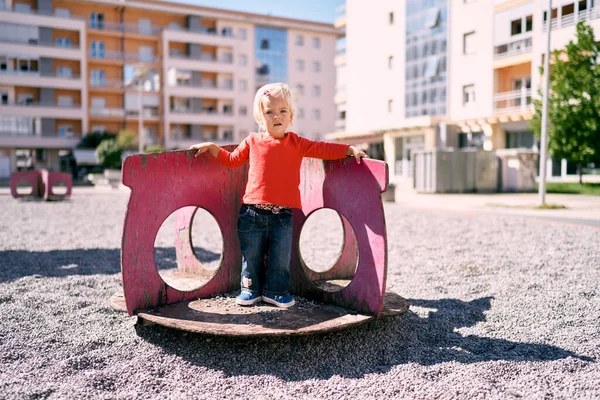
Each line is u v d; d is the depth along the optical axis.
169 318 3.18
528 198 19.11
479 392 2.59
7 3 46.03
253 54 55.56
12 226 10.16
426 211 13.52
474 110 29.77
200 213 13.79
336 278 4.49
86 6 49.81
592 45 18.97
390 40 35.75
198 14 52.91
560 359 3.02
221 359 3.05
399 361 3.05
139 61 51.84
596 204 15.69
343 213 3.53
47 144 46.84
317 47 58.81
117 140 45.25
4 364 2.93
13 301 4.25
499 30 28.03
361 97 39.03
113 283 4.96
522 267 5.79
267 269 3.56
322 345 3.25
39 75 46.19
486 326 3.69
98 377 2.75
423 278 5.33
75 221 11.34
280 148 3.47
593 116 18.77
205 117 52.69
